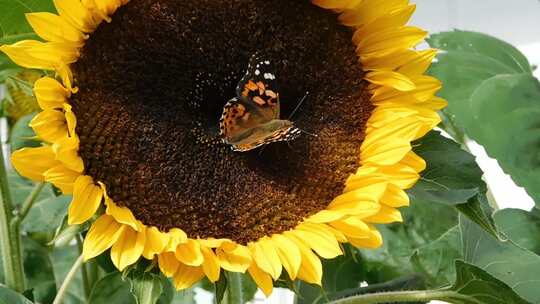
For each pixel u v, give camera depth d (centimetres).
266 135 74
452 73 90
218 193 78
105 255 91
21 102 100
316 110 81
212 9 80
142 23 78
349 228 77
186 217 77
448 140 79
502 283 77
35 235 102
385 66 81
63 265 107
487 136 87
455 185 78
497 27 141
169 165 77
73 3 74
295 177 79
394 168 78
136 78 77
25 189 100
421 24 142
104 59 76
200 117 79
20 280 83
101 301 88
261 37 81
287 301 126
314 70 82
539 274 82
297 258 75
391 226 97
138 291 72
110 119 76
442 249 96
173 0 79
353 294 90
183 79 79
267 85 77
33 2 75
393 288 90
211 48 80
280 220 78
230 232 77
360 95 81
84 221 72
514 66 94
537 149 86
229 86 80
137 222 74
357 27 81
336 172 80
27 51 72
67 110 72
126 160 76
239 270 73
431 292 80
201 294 114
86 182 73
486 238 85
